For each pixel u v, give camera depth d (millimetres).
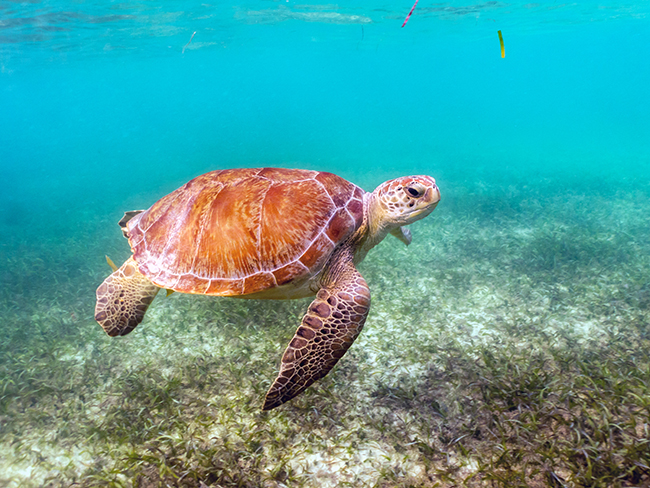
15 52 6480
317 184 1032
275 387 859
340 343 896
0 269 2020
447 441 925
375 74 22516
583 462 846
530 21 6574
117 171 9562
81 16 4469
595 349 1153
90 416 1053
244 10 5012
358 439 951
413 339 1251
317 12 5262
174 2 4297
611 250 1724
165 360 1222
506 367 1082
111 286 1075
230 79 22031
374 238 1098
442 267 1699
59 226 3020
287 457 917
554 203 2631
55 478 909
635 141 9016
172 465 904
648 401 930
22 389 1130
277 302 1415
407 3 4766
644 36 11047
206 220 976
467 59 15703
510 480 827
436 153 8102
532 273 1583
